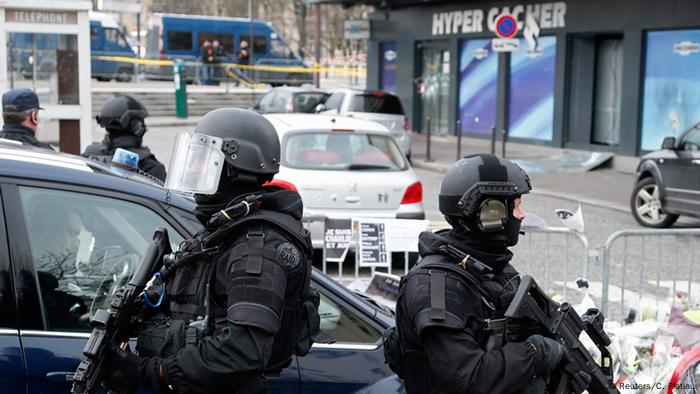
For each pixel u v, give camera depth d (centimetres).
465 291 454
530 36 3281
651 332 901
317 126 1622
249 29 6919
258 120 484
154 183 654
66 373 540
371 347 629
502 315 462
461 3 3881
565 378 475
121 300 450
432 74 4209
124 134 1109
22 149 623
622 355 869
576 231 1094
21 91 1073
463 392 434
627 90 3069
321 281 666
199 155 470
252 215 457
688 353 826
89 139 2016
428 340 444
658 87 2986
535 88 3525
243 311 427
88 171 593
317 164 1580
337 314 652
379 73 4631
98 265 575
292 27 9881
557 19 3353
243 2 9375
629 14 3033
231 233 454
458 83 3972
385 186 1590
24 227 554
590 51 3294
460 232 476
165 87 6028
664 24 2905
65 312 558
